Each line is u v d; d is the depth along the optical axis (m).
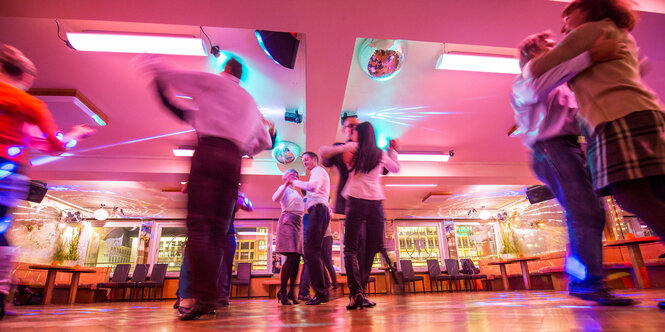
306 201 2.98
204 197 1.33
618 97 1.13
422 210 10.55
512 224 10.67
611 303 1.34
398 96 4.31
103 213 8.68
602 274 1.40
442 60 3.47
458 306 1.88
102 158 5.94
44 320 1.64
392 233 10.84
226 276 2.68
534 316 1.13
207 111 1.48
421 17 2.62
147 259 9.68
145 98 4.19
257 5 2.45
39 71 3.61
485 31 2.78
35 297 6.76
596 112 1.17
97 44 3.06
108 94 4.08
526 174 6.89
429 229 11.27
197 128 1.48
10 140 1.58
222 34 3.19
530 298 2.61
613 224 7.61
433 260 10.00
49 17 2.45
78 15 2.45
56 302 7.47
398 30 2.76
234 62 1.72
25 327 1.25
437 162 6.76
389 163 2.30
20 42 3.16
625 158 1.06
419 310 1.68
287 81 3.92
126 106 4.36
